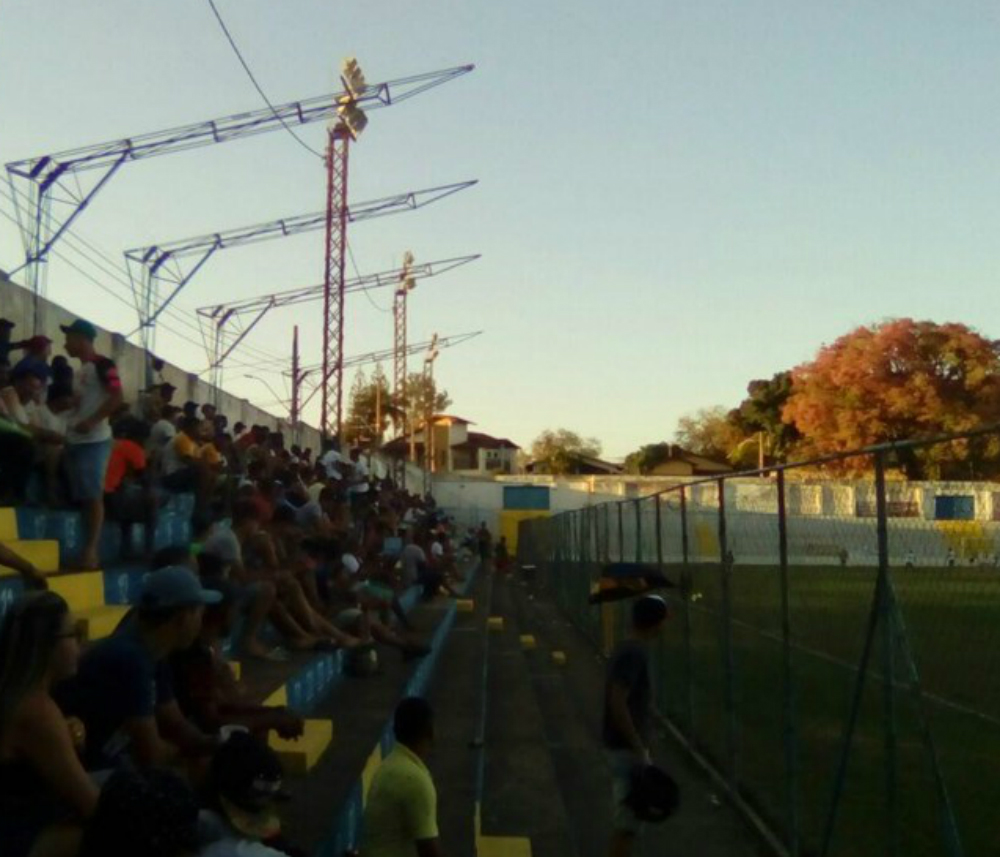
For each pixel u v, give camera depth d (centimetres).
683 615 1321
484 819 1019
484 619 2528
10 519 920
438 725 1241
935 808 722
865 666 730
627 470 8825
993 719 591
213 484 1332
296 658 1098
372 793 578
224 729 595
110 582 991
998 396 5159
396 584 1769
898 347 5275
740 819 1013
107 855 317
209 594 491
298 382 4347
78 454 959
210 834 395
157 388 1438
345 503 1917
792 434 6738
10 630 384
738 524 1152
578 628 2542
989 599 599
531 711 1515
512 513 6031
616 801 790
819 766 922
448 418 10256
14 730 379
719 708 1191
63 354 1511
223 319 3291
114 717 455
